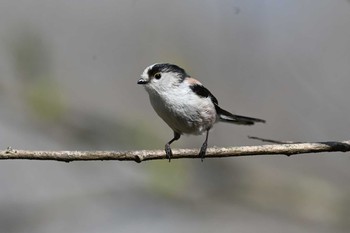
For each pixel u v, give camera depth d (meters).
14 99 13.16
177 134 9.99
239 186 12.73
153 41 14.45
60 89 13.50
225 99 13.33
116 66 14.77
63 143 13.45
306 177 12.98
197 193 12.59
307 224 12.17
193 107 9.41
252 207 12.50
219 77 13.48
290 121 12.98
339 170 13.14
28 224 12.05
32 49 13.35
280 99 13.12
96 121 13.66
